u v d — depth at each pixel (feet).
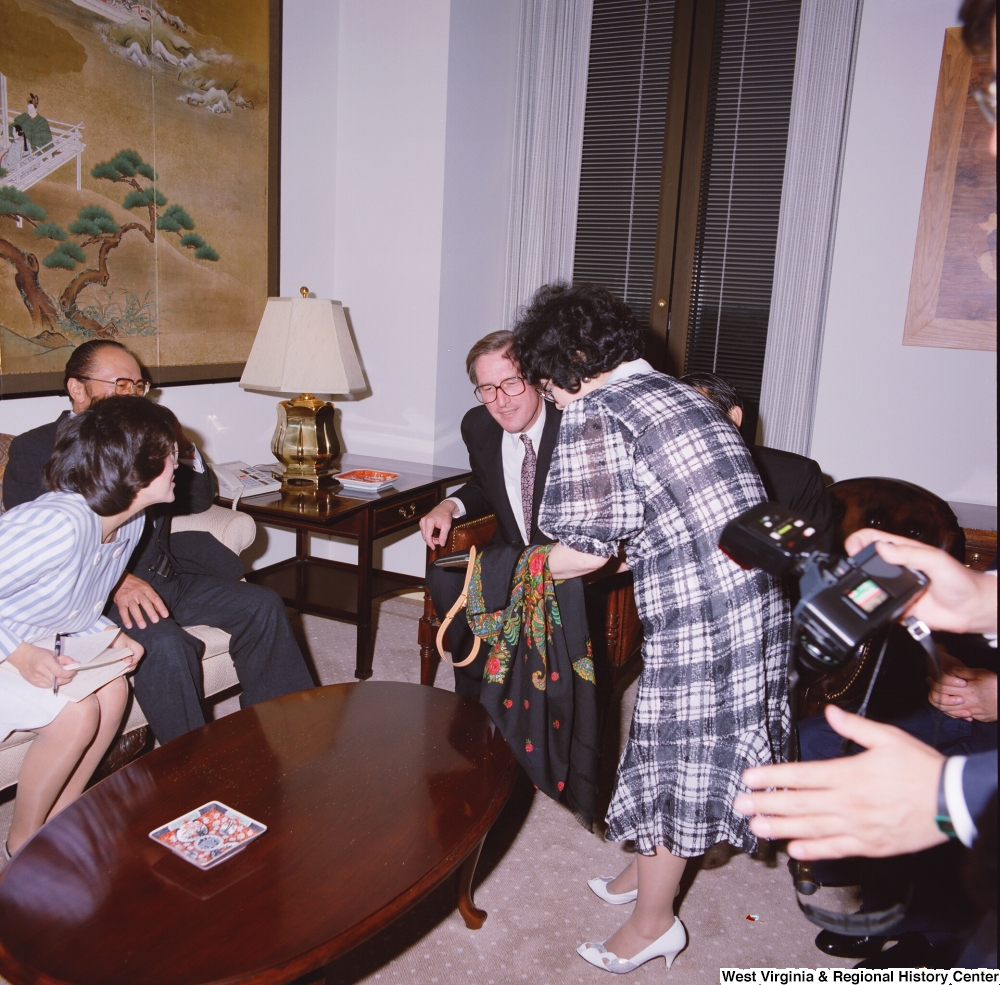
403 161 11.32
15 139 7.62
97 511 5.88
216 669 7.64
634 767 4.99
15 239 7.75
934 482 10.58
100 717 6.24
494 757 5.39
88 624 6.48
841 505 7.50
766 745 4.73
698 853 4.84
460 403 12.42
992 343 9.98
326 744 5.48
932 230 10.05
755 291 11.74
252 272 10.66
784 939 5.94
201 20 9.40
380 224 11.66
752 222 11.61
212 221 9.96
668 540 4.65
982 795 1.73
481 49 11.50
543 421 7.91
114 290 8.84
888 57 9.98
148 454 5.82
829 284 10.70
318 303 9.53
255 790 4.92
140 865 4.20
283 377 9.38
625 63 11.94
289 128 10.93
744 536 2.84
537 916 6.05
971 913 4.29
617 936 5.54
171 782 4.97
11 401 8.00
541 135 12.20
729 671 4.66
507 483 8.34
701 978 5.51
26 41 7.61
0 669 5.93
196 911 3.89
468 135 11.52
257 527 11.54
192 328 9.91
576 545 4.81
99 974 3.50
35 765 5.90
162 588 7.80
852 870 5.79
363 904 3.99
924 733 5.91
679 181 11.73
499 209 12.60
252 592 7.75
